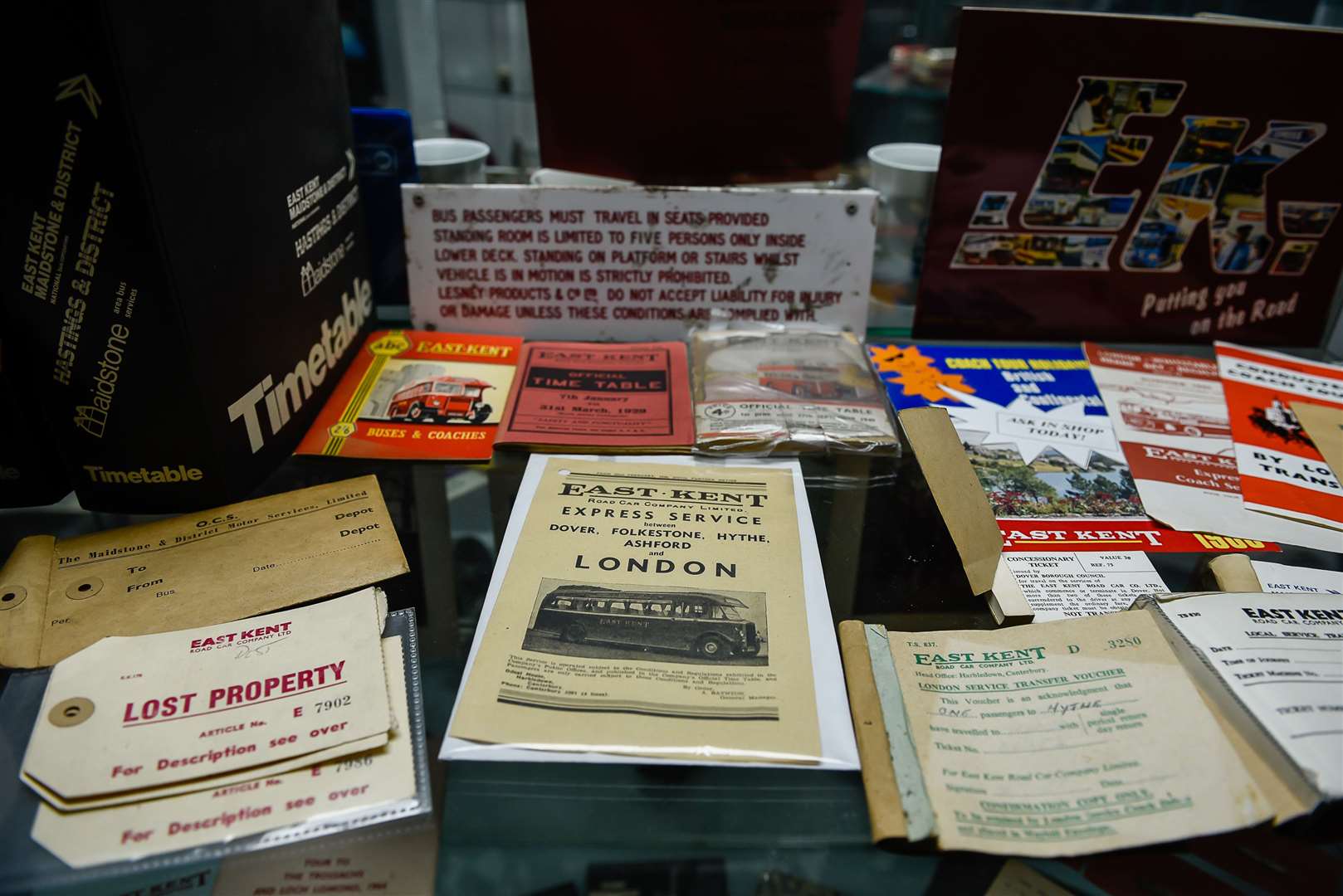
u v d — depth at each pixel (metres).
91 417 0.51
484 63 1.18
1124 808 0.38
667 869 0.36
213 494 0.55
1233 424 0.67
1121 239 0.74
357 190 0.71
